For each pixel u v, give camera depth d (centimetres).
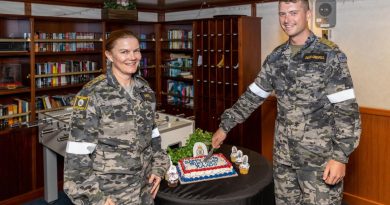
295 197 186
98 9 448
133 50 156
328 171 163
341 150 160
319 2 301
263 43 415
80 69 420
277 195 192
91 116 149
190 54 502
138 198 167
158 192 204
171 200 198
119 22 469
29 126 331
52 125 322
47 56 403
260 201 209
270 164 244
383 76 319
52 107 395
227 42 419
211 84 445
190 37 473
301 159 175
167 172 214
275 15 398
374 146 326
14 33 368
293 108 174
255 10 416
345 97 159
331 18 300
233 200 196
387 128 316
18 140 353
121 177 159
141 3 473
